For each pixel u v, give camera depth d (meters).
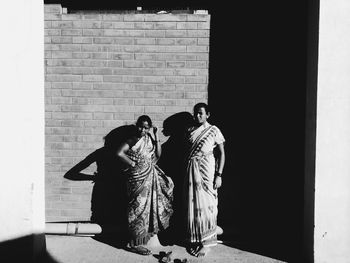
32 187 4.94
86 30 5.67
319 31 4.82
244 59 5.66
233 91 5.69
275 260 5.21
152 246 5.51
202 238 5.25
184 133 5.70
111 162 5.76
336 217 4.95
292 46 5.60
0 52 4.83
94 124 5.75
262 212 5.74
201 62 5.68
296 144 5.64
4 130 4.89
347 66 4.83
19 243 4.96
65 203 5.81
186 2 5.69
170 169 5.74
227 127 5.70
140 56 5.69
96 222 5.79
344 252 4.97
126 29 5.67
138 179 5.27
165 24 5.66
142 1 5.71
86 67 5.70
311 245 5.04
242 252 5.42
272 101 5.66
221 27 5.64
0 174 4.91
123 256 5.21
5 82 4.86
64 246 5.46
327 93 4.87
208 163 5.23
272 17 5.61
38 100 5.04
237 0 5.63
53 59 5.70
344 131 4.88
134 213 5.28
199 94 5.70
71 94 5.73
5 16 4.81
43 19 5.20
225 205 5.76
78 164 5.77
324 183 4.94
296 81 5.60
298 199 5.64
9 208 4.94
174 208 5.71
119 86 5.71
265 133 5.69
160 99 5.71
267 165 5.71
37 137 5.02
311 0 5.05
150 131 5.71
